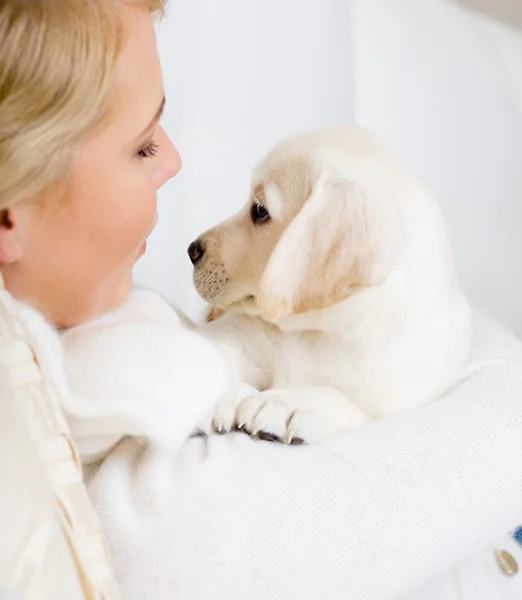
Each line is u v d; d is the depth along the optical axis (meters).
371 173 1.12
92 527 0.58
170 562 0.72
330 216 1.07
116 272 0.82
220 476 0.78
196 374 0.77
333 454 0.84
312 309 1.07
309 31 2.04
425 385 1.14
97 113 0.69
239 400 1.00
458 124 2.14
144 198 0.78
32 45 0.63
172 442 0.74
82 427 0.73
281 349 1.20
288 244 1.06
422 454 0.85
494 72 2.23
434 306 1.15
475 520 0.85
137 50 0.73
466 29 2.29
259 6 1.96
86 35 0.66
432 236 1.15
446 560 0.84
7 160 0.64
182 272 1.55
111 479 0.77
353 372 1.14
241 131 1.92
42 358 0.67
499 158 2.14
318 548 0.75
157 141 0.86
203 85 1.88
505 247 2.00
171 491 0.75
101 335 0.77
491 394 1.01
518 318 1.85
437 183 2.06
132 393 0.72
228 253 1.24
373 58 2.13
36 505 0.52
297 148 1.20
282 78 2.00
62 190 0.71
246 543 0.73
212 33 1.89
